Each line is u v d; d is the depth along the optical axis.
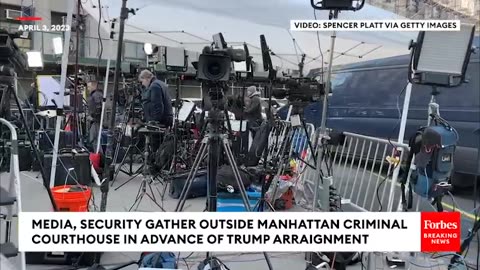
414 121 6.58
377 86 7.53
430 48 2.76
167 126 5.74
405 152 3.43
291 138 4.62
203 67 2.69
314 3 2.90
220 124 2.81
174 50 5.48
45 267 2.96
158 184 5.46
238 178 2.94
